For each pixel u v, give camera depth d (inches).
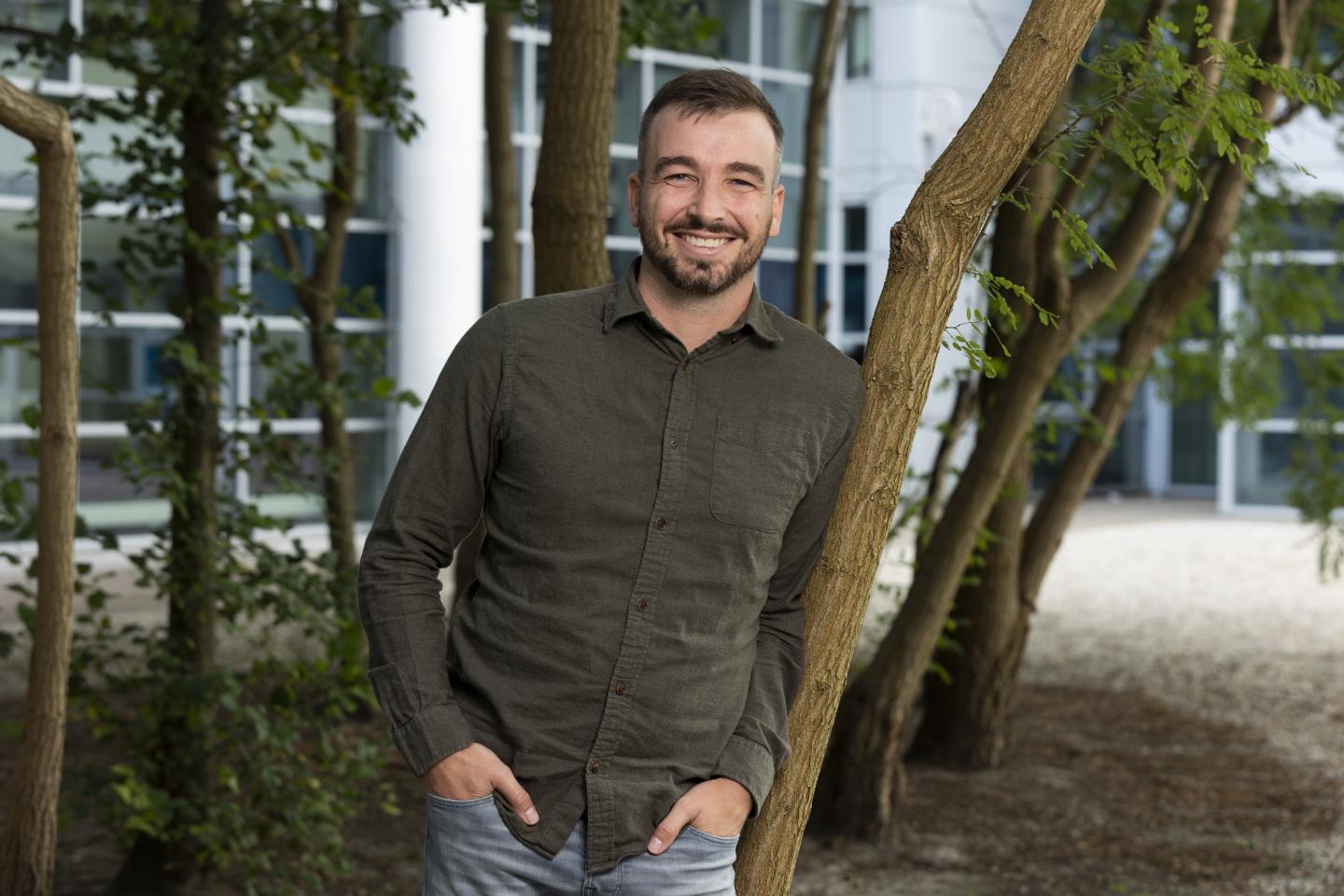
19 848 131.3
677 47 220.7
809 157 246.1
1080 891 200.2
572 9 132.7
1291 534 669.3
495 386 78.1
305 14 187.6
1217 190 233.5
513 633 78.2
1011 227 224.4
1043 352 210.1
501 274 269.0
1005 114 79.7
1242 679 351.9
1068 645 395.9
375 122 525.0
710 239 78.0
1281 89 100.3
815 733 84.0
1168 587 505.7
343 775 178.1
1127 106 95.3
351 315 187.3
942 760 268.2
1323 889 200.8
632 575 77.1
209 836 171.5
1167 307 243.1
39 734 131.1
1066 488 265.9
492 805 77.6
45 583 128.2
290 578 175.6
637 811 77.4
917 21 656.4
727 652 79.2
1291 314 319.3
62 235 120.0
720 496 77.7
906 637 222.5
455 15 524.1
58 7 454.3
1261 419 337.7
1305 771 266.8
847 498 82.3
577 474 76.9
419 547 80.4
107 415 482.9
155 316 488.1
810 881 204.1
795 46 661.3
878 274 673.0
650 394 78.0
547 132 135.0
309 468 449.4
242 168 180.9
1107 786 256.2
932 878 205.8
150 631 177.2
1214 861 213.6
